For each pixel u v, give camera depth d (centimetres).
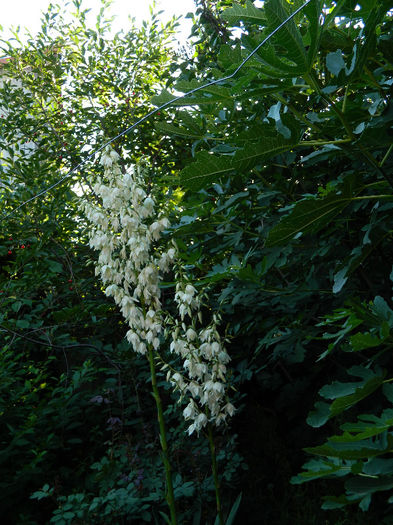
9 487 311
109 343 454
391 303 238
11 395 357
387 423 108
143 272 255
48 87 498
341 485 318
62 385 423
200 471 339
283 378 376
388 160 182
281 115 130
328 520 310
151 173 441
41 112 500
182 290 265
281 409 369
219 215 255
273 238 145
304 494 340
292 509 336
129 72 496
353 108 144
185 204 258
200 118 241
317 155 172
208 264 371
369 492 120
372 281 250
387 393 120
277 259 242
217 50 355
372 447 118
